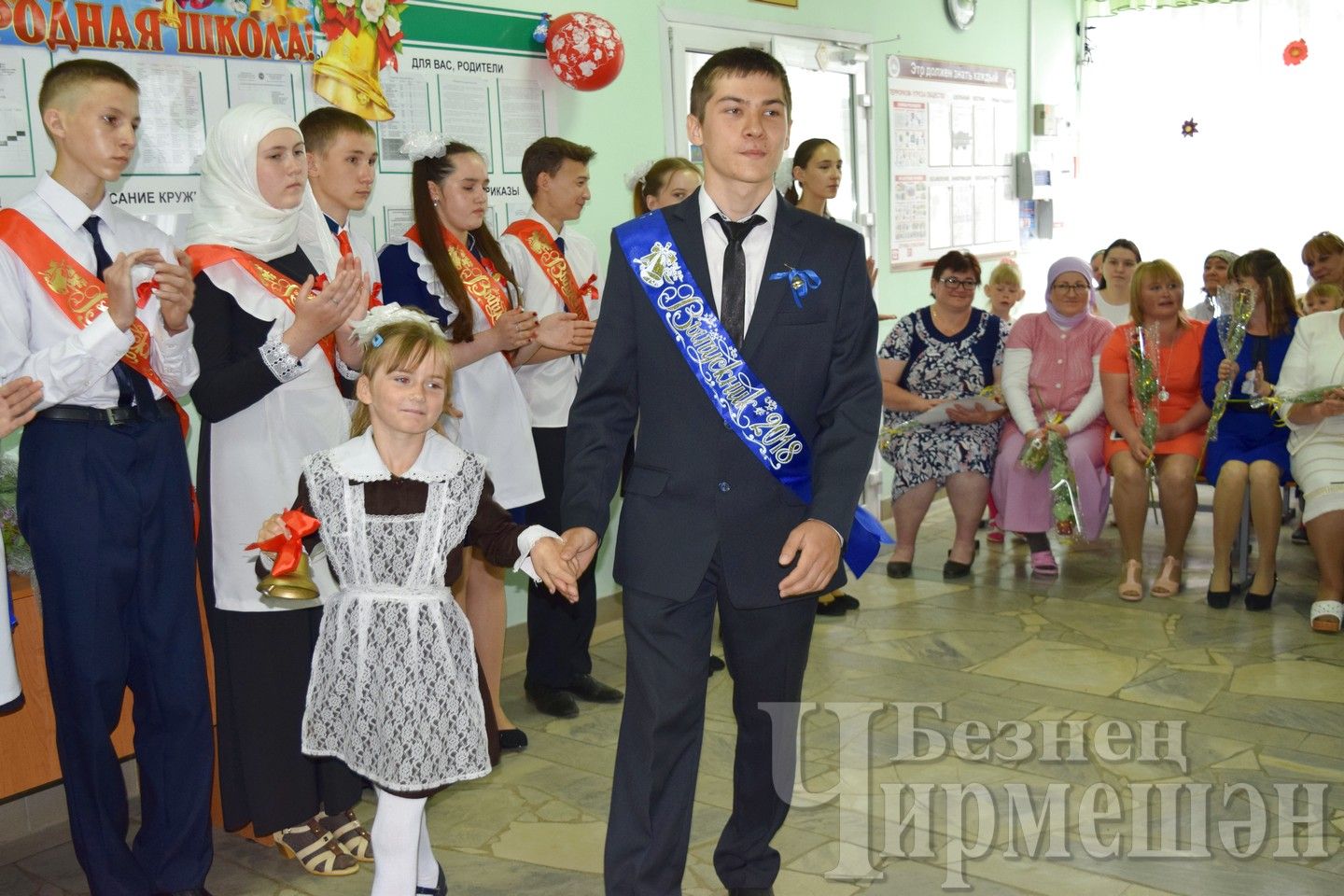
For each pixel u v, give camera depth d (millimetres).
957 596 4715
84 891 2686
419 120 3879
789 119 2127
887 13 6051
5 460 2832
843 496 2057
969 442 4941
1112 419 4688
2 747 2676
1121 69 7773
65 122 2277
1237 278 4512
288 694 2631
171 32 3195
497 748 2385
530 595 3662
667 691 2098
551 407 3611
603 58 4137
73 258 2307
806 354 2109
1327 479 4148
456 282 3125
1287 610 4359
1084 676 3771
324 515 2229
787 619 2139
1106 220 7953
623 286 2170
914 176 6320
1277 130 7375
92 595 2320
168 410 2463
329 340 2689
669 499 2119
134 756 2936
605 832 2863
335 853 2740
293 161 2574
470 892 2584
